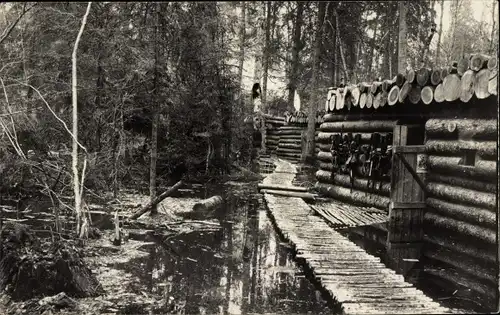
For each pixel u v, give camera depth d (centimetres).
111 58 636
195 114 951
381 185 825
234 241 607
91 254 489
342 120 1034
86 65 635
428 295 428
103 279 423
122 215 668
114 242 536
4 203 658
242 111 1204
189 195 922
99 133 671
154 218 686
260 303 388
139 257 503
